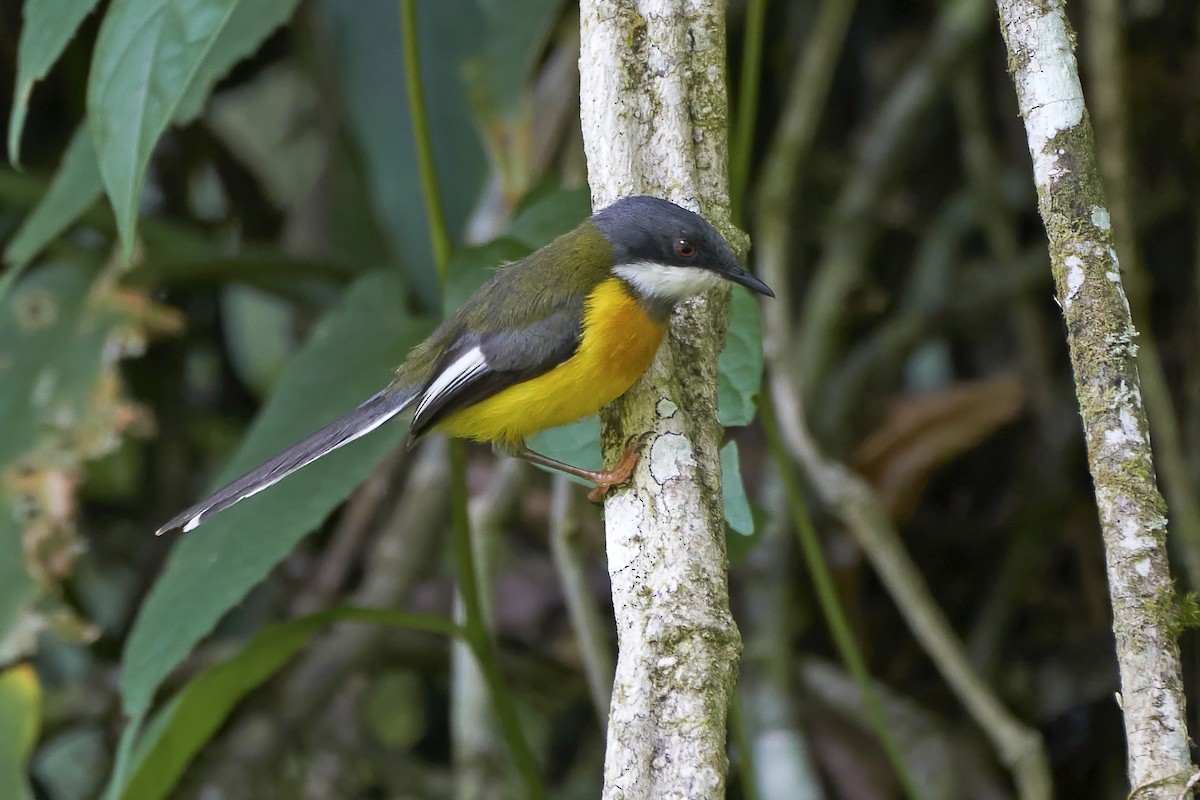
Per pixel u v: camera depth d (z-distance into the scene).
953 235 11.95
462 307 7.61
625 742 4.77
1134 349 4.95
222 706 7.53
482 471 11.48
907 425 10.83
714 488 5.60
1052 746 10.91
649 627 5.03
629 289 6.52
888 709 10.41
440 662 11.45
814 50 10.66
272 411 7.92
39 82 12.38
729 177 7.91
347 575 11.76
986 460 11.85
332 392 7.91
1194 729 9.80
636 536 5.36
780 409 9.49
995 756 10.68
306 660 11.05
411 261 10.51
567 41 11.52
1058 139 5.17
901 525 11.02
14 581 8.81
